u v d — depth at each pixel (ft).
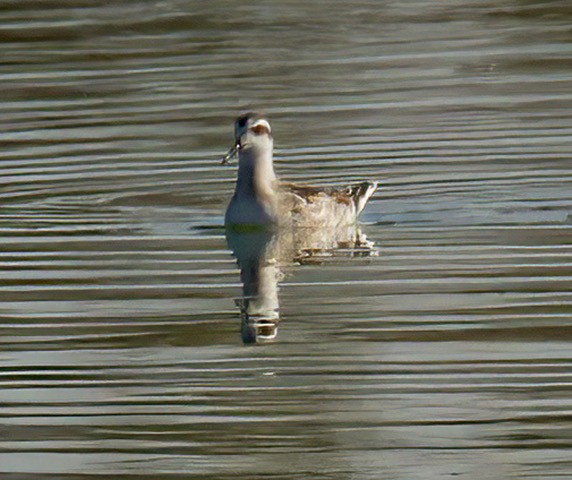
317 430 41.39
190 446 40.50
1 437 41.32
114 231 62.08
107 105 81.41
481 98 82.23
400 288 53.36
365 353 46.85
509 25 98.58
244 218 62.49
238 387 44.39
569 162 70.74
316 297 52.75
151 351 47.52
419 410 42.60
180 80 86.22
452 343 47.57
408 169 70.69
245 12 102.94
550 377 44.55
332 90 83.82
